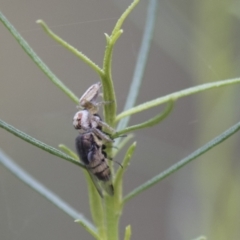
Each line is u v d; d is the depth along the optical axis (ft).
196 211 0.51
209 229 0.48
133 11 0.50
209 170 0.49
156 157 0.58
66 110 0.70
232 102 0.48
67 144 0.62
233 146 0.50
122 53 0.71
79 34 0.67
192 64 0.50
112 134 0.36
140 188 0.36
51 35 0.35
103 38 0.67
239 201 0.48
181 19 0.49
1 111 0.71
